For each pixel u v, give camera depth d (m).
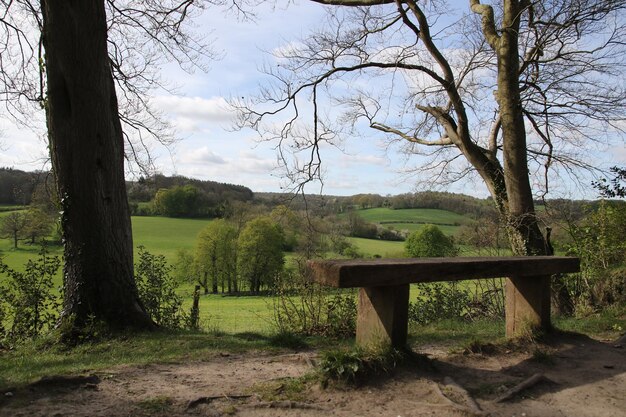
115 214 7.02
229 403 3.39
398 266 3.67
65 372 4.35
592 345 5.12
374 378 3.62
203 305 21.50
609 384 3.88
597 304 8.31
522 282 5.31
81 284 6.70
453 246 9.87
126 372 4.45
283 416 3.11
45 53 6.77
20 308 7.11
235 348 5.77
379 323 3.95
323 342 6.32
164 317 8.38
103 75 6.88
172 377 4.27
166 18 9.91
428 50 10.84
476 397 3.45
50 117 6.85
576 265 5.32
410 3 10.45
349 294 7.55
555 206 9.95
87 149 6.77
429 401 3.32
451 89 10.84
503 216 9.84
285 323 7.53
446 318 9.09
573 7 9.59
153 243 41.53
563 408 3.35
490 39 10.57
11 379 4.04
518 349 4.80
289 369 4.59
